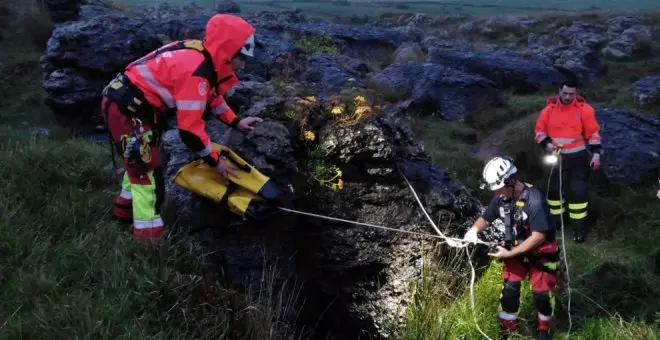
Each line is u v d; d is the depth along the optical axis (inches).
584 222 271.7
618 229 297.6
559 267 164.7
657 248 254.2
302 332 183.2
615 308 192.2
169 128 197.3
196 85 141.0
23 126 393.7
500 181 157.9
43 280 138.1
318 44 603.2
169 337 135.3
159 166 155.9
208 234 167.8
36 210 170.9
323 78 420.2
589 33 971.9
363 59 719.1
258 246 170.4
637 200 331.3
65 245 155.3
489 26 1131.3
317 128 186.1
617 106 574.2
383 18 1603.1
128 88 142.8
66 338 124.0
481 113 532.4
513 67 642.2
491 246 168.2
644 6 3634.4
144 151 144.9
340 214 180.4
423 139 474.6
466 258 187.9
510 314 166.7
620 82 714.8
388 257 182.1
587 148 270.1
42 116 420.5
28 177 183.3
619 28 994.1
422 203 187.5
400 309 180.1
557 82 644.1
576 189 269.1
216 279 160.4
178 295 145.2
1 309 131.0
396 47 781.3
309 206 179.3
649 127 412.5
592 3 3823.8
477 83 552.1
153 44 414.0
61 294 138.6
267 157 171.3
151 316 136.7
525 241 157.3
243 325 148.6
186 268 156.3
